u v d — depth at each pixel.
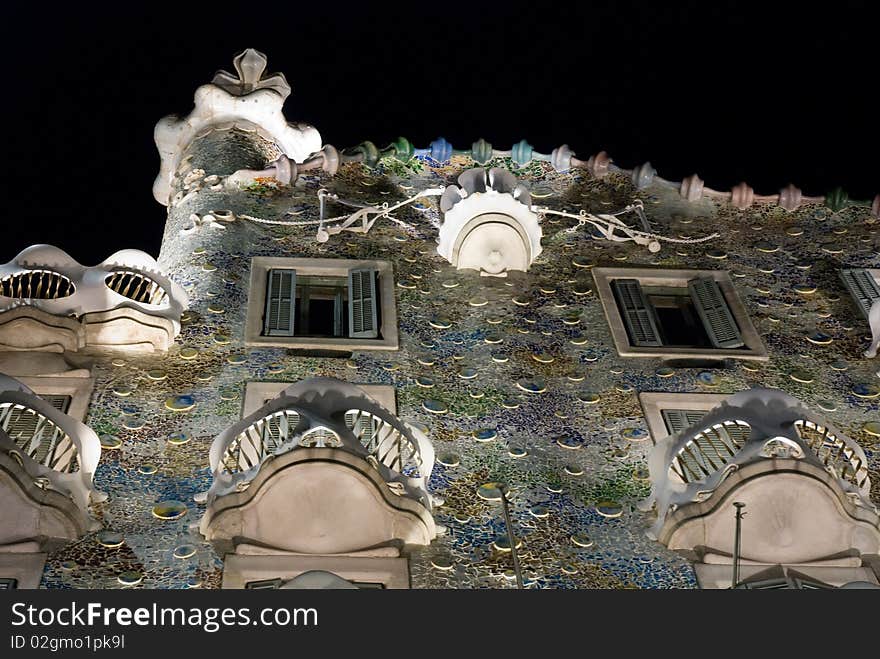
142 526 17.08
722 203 25.23
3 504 16.44
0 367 19.47
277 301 21.61
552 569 17.06
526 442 19.16
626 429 19.55
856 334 22.14
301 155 26.53
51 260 20.45
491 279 22.70
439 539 17.30
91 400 19.16
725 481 17.27
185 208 23.98
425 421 19.34
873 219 25.06
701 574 17.08
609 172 25.70
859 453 17.86
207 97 26.42
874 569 17.22
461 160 25.88
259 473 16.66
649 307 22.30
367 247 23.16
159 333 20.17
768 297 22.86
